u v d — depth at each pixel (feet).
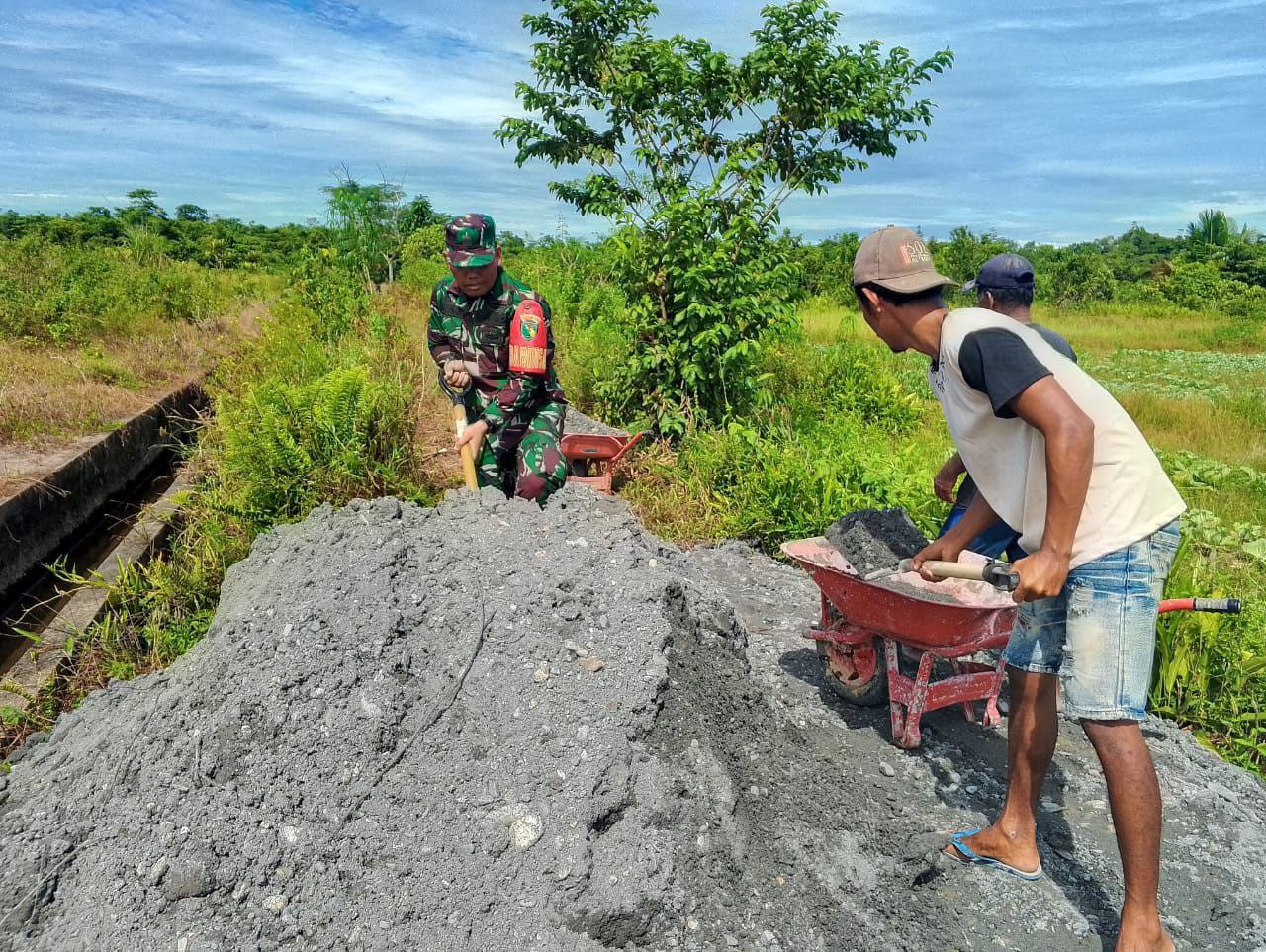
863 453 21.75
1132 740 7.90
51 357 31.53
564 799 8.73
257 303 55.98
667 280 26.71
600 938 8.02
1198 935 8.75
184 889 7.84
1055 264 109.81
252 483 17.61
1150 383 48.57
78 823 8.71
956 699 11.44
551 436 14.85
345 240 48.75
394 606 10.48
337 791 8.75
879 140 29.43
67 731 10.97
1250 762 12.76
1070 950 8.49
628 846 8.54
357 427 19.08
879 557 13.00
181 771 8.85
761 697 11.64
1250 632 14.52
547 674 9.93
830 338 57.47
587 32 29.43
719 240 26.27
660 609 10.82
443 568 11.25
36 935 7.75
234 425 19.11
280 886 8.02
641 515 20.39
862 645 11.93
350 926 7.79
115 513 23.68
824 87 28.14
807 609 15.99
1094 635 7.89
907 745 11.31
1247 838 10.22
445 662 10.04
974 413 8.35
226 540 16.76
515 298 14.67
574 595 10.98
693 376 25.43
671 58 27.25
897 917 8.80
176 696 9.70
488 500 12.70
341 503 17.87
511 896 8.09
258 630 10.27
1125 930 8.04
